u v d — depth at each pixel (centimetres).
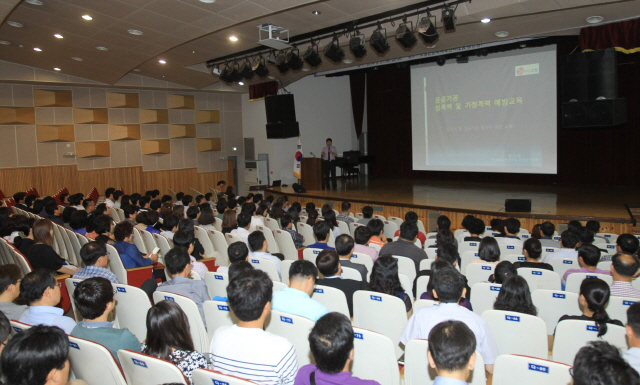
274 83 1320
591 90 820
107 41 831
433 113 1389
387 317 288
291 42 913
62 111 1210
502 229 555
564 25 810
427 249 499
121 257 441
